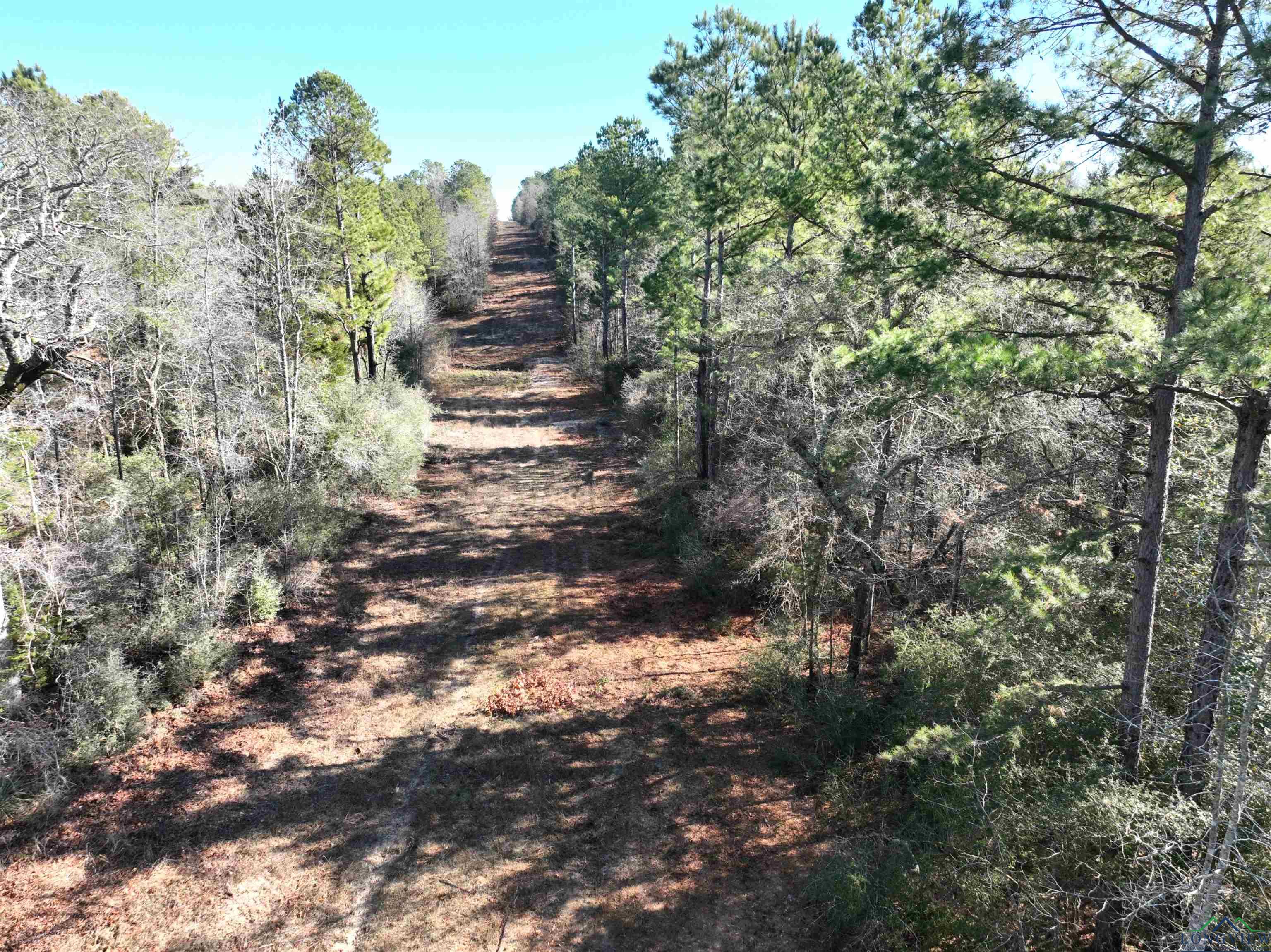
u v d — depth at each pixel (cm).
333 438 2481
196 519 1798
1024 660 1031
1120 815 710
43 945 942
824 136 1522
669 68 2183
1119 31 751
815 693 1405
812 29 1773
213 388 1856
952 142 861
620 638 1745
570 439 3550
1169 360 655
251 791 1227
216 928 974
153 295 1866
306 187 2494
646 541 2334
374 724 1419
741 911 995
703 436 2436
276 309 2211
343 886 1046
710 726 1409
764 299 1617
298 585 1903
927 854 918
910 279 961
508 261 9356
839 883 927
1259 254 814
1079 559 985
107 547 1555
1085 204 797
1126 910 711
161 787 1230
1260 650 693
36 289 1416
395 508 2598
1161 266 886
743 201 1875
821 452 1336
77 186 1377
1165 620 1030
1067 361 742
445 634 1761
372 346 3275
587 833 1143
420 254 5162
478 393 4481
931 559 1379
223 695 1488
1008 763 873
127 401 1983
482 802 1210
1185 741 826
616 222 3441
